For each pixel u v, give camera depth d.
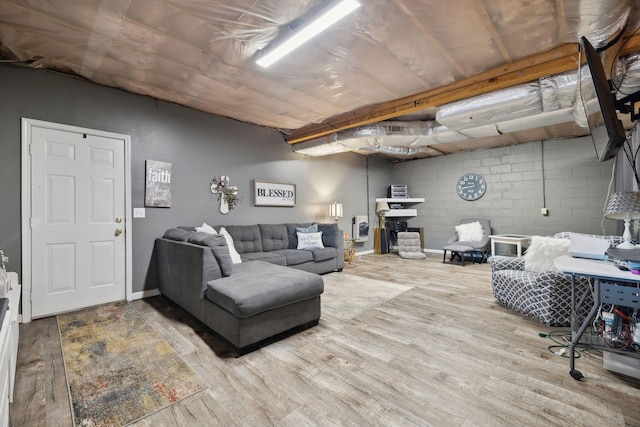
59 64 2.65
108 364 1.91
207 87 3.08
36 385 1.68
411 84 2.96
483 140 5.43
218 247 2.51
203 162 3.93
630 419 1.40
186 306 2.70
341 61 2.49
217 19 1.98
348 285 3.88
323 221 5.82
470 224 5.89
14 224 2.60
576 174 5.05
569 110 3.11
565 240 2.79
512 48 2.28
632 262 1.62
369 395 1.60
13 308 1.55
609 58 2.19
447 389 1.65
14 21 2.00
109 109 3.12
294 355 2.04
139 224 3.34
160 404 1.53
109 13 1.92
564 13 1.83
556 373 1.80
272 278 2.40
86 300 2.97
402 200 7.05
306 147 4.93
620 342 1.89
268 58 2.41
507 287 2.92
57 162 2.81
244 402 1.54
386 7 1.82
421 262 5.66
